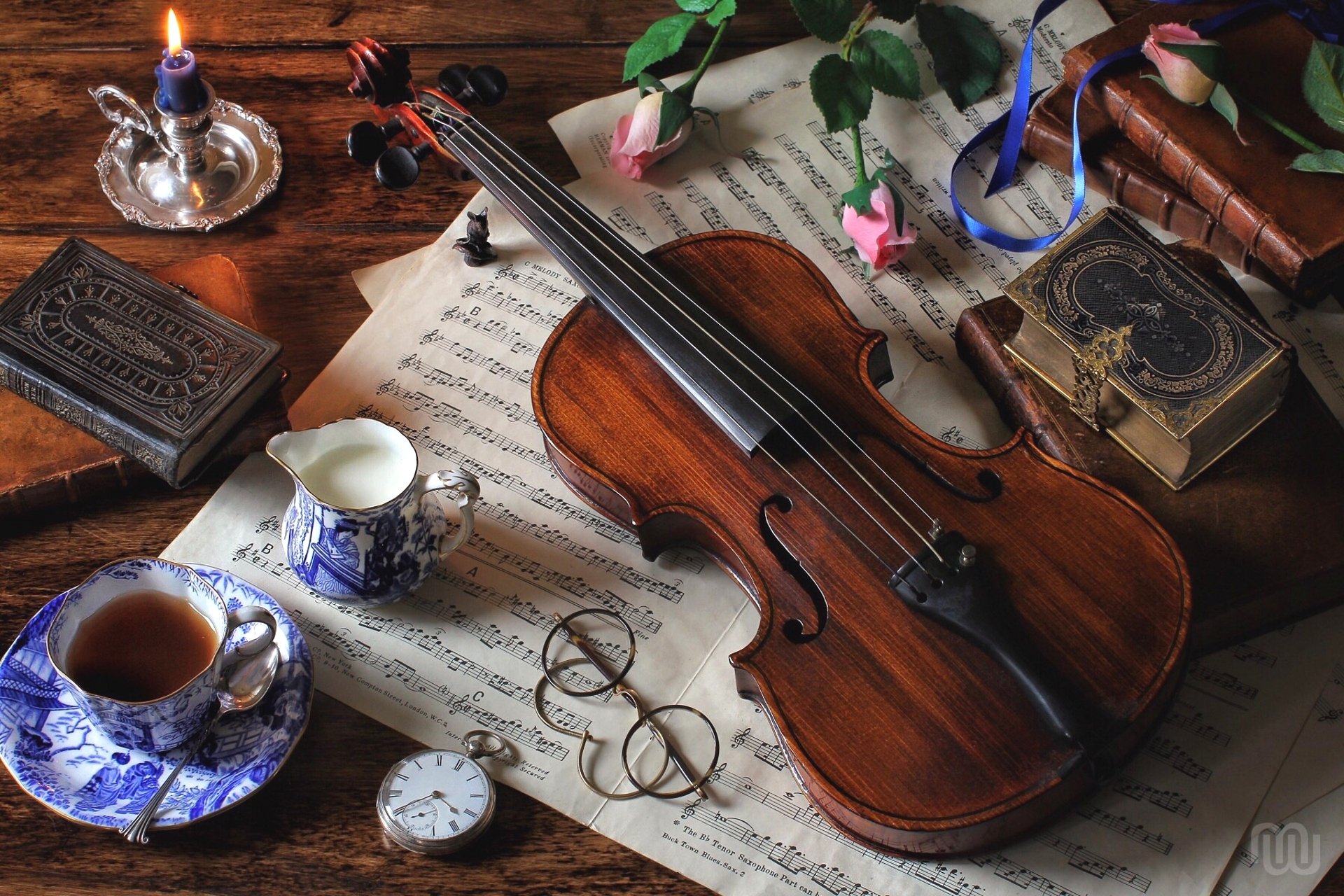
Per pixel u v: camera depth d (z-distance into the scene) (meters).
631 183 1.21
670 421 1.06
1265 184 1.10
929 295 1.17
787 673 0.98
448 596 1.08
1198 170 1.12
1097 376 1.05
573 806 1.02
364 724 1.04
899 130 1.23
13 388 1.09
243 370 1.08
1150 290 1.06
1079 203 1.15
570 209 1.13
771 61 1.25
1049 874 1.00
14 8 1.26
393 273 1.18
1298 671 1.05
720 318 1.09
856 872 1.00
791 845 1.01
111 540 1.09
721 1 1.18
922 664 0.98
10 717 0.99
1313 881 1.00
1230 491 1.05
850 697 0.97
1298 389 1.08
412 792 1.01
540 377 1.08
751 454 1.04
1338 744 1.03
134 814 0.98
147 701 0.96
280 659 1.02
